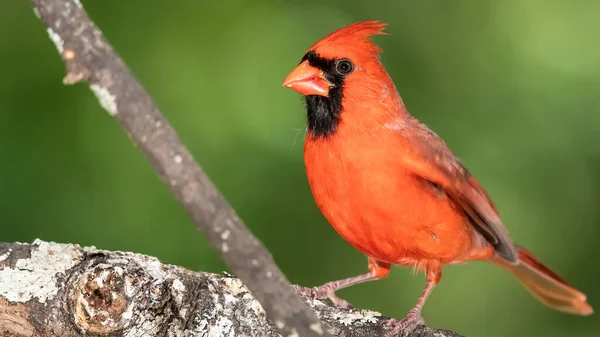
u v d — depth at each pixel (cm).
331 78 643
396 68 1202
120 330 468
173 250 971
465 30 1221
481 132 1156
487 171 1135
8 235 948
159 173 330
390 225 642
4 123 992
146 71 1050
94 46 325
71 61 323
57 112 1005
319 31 1168
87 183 988
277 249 1066
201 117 1042
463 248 684
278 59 1119
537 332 1158
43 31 1021
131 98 326
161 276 502
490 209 725
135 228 976
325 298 703
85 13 327
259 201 1057
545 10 1196
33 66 1013
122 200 987
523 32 1199
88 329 460
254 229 1054
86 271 464
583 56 1166
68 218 967
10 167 976
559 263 1151
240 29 1103
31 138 994
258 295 355
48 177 981
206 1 1102
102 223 973
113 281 462
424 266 682
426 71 1207
